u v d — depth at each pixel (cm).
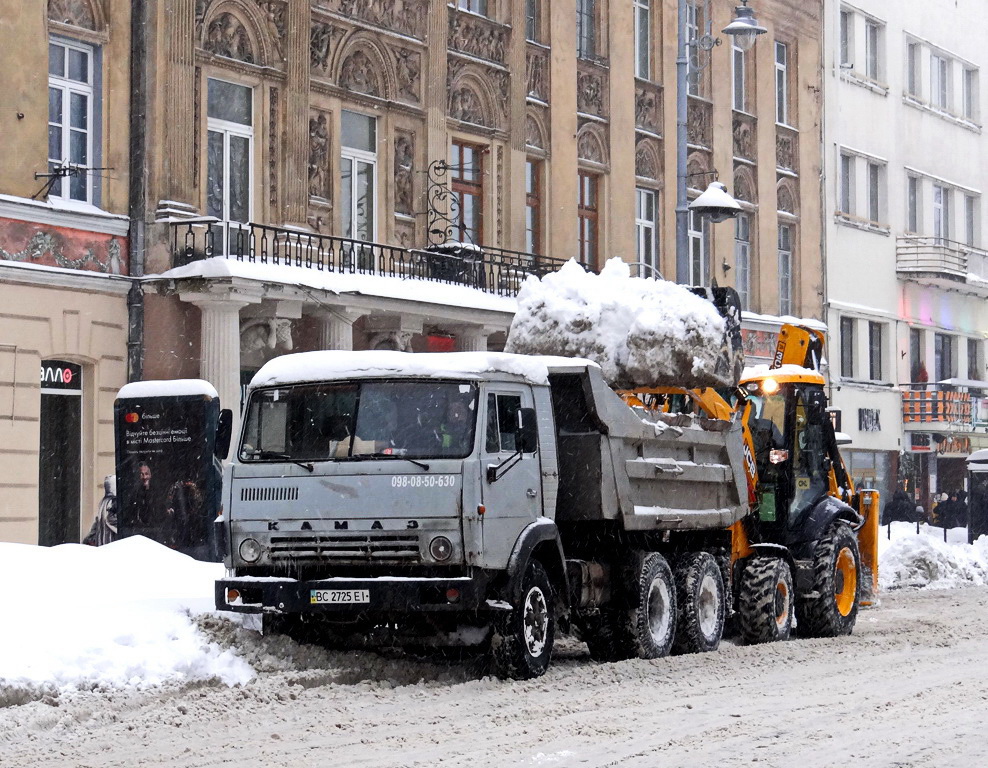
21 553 1750
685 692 1452
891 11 5984
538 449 1596
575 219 4222
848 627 2122
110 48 2964
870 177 5884
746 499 2034
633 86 4494
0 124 2744
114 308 2947
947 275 6028
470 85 3884
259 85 3275
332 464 1528
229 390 2969
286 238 3275
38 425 2789
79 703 1316
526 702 1383
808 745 1134
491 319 3597
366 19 3556
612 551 1752
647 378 1953
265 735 1196
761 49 5162
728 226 4925
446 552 1484
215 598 1535
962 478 6244
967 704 1363
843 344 5622
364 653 1617
